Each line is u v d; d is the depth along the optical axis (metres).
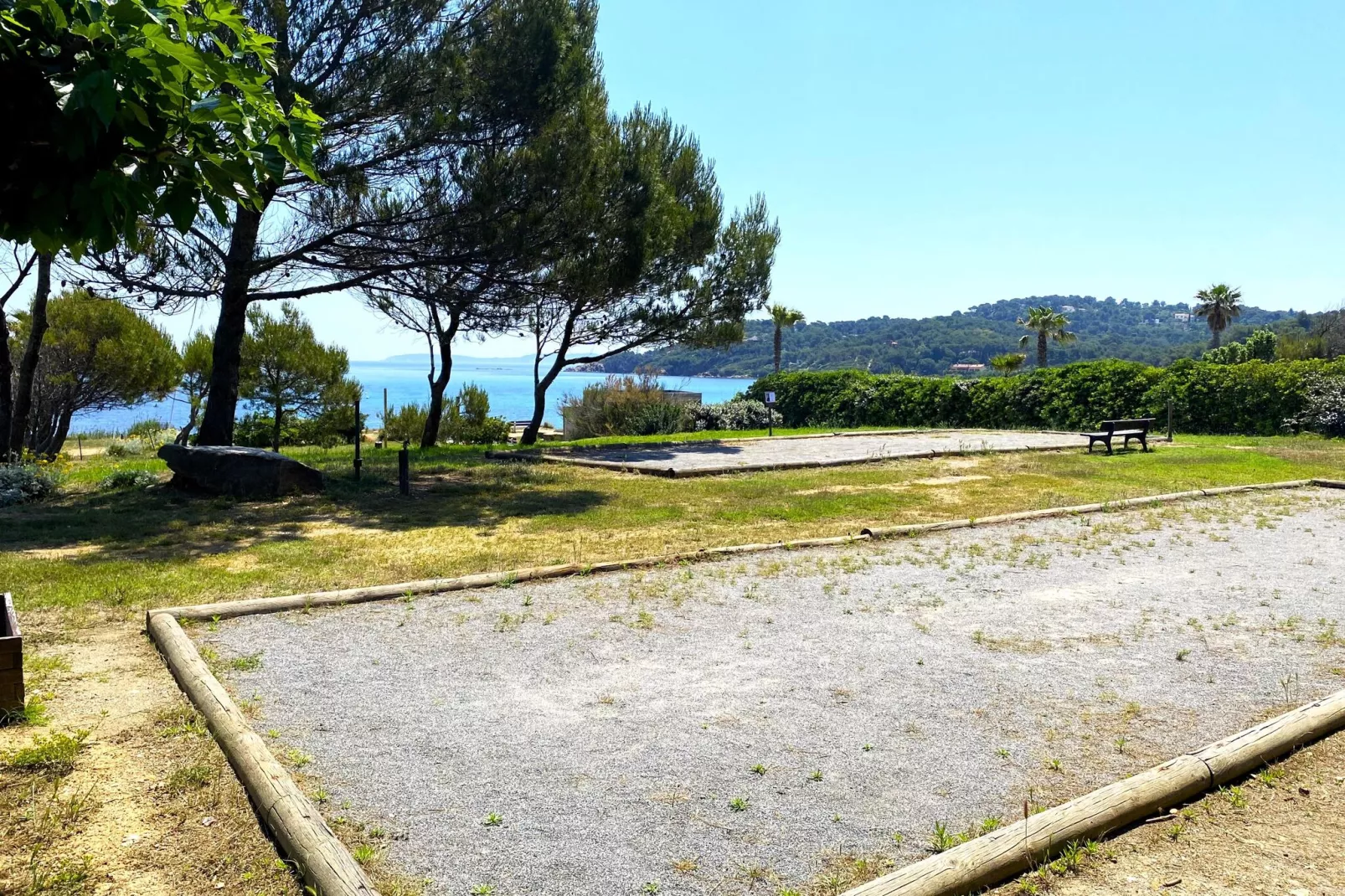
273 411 23.50
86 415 28.31
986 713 4.46
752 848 3.16
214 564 7.73
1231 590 7.12
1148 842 3.22
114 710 4.37
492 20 12.63
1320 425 22.11
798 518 10.46
